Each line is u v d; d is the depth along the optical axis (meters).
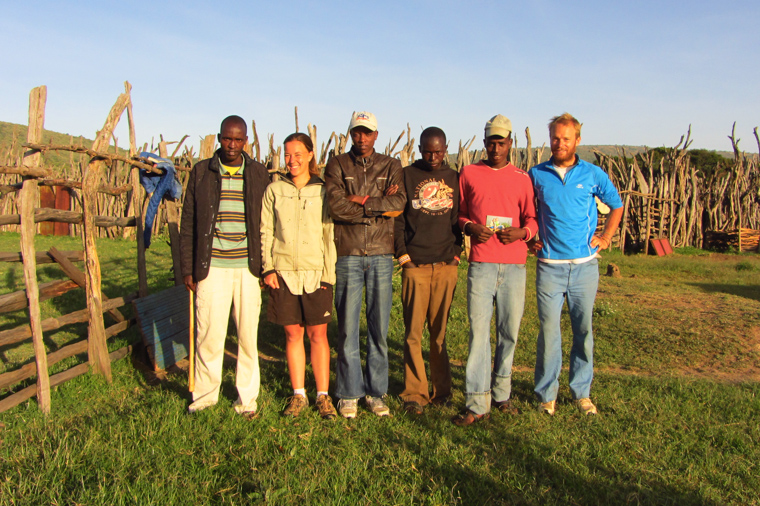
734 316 7.53
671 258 16.25
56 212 4.09
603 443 3.45
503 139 3.76
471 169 3.96
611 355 5.91
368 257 3.77
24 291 3.85
